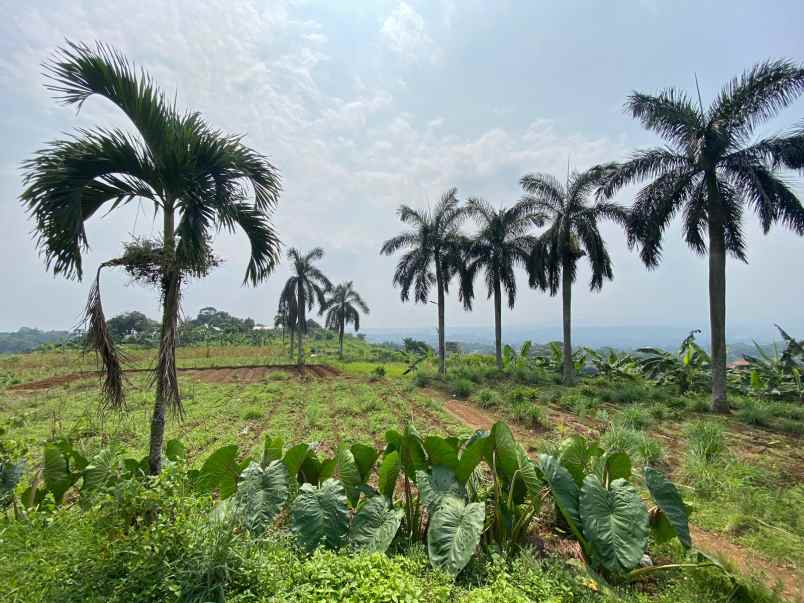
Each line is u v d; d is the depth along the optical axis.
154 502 2.88
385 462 3.99
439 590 2.80
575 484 3.75
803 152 11.12
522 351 25.09
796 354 14.84
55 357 32.62
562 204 18.45
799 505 5.27
